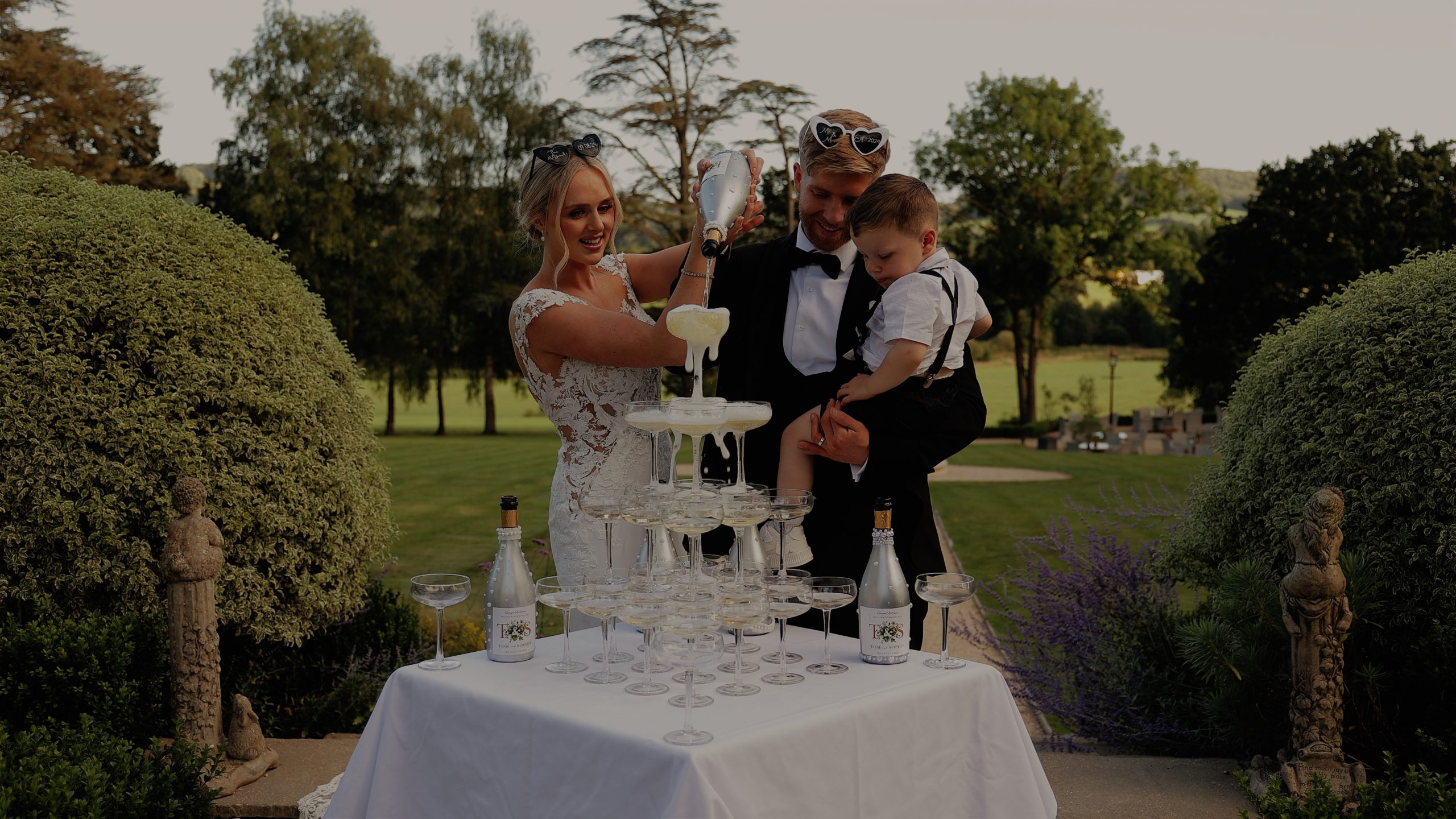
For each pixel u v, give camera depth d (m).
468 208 37.28
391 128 36.56
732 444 3.43
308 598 4.71
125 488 4.33
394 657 5.29
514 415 56.59
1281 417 4.39
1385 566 3.98
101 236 4.57
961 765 2.50
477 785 2.35
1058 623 5.23
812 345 3.31
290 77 35.75
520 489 19.59
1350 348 4.22
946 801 2.46
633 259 3.69
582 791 2.12
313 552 4.79
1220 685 4.17
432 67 36.56
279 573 4.70
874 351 3.20
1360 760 4.02
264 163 36.47
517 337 3.31
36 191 4.87
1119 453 28.77
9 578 4.26
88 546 4.29
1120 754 4.73
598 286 3.51
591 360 3.18
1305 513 3.74
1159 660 4.93
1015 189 41.44
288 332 4.89
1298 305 36.25
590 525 3.28
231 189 36.56
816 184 3.21
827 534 3.23
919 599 3.24
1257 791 3.91
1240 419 4.74
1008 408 53.09
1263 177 38.19
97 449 4.37
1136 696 4.76
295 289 5.18
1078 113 41.34
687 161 29.06
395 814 2.52
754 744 2.03
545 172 3.23
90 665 3.97
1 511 4.22
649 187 29.72
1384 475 4.02
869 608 2.56
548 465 25.22
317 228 35.72
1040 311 42.91
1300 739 3.78
